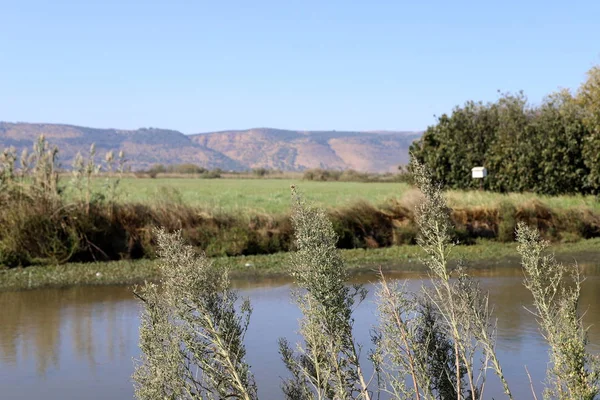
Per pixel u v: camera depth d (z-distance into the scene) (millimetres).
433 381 4625
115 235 17656
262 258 17281
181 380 4195
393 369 4598
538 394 6645
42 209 17000
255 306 11453
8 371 8055
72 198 17969
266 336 9297
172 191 21188
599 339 8523
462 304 4609
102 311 11445
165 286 4473
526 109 29875
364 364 7457
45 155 17703
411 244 19656
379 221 20141
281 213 19750
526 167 27453
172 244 4414
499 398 6551
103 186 19375
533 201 21938
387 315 4656
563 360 4223
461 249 19062
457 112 30531
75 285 14125
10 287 13922
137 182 53562
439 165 30297
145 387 4371
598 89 40312
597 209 22922
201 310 4172
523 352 8164
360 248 19156
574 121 27484
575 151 26969
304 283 4391
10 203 17141
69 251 16844
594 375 4191
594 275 14477
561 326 4527
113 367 8180
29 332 9969
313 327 4301
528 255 4781
